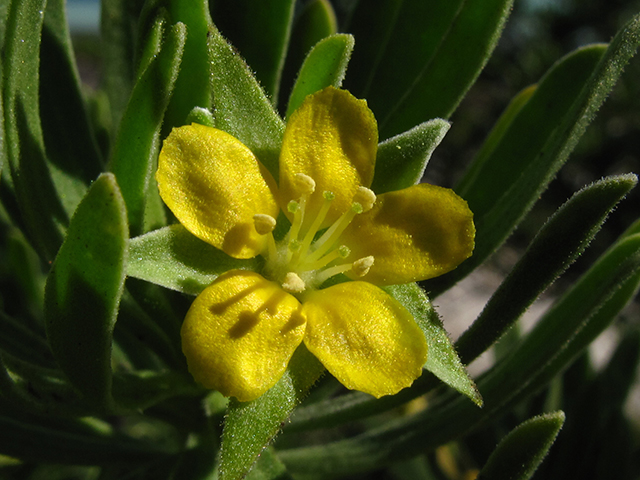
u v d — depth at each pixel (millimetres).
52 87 49
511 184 48
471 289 142
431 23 51
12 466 58
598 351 133
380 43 55
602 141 137
